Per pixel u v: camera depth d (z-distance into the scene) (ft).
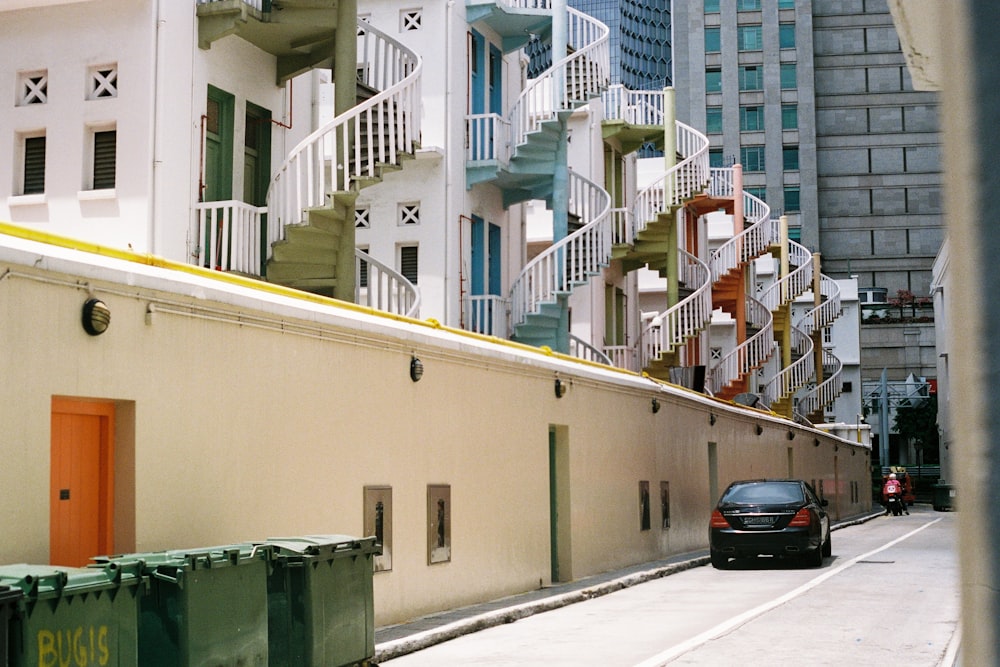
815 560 72.64
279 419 36.83
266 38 65.51
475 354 52.16
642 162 163.43
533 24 93.04
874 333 371.56
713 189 157.07
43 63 61.57
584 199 98.37
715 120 385.09
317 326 39.19
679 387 90.58
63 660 19.88
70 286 27.76
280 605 27.45
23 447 26.04
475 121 89.71
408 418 45.85
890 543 96.43
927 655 35.24
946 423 233.35
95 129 61.00
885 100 404.98
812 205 381.40
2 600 18.37
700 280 140.15
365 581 30.35
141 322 30.42
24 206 61.41
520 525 57.11
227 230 61.11
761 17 384.68
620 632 42.42
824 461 157.79
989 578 4.45
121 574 21.67
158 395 30.99
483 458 53.06
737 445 109.09
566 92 91.76
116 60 60.08
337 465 40.29
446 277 85.30
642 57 510.99
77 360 27.91
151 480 30.58
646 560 77.97
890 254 404.16
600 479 69.82
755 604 51.21
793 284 182.80
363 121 67.51
